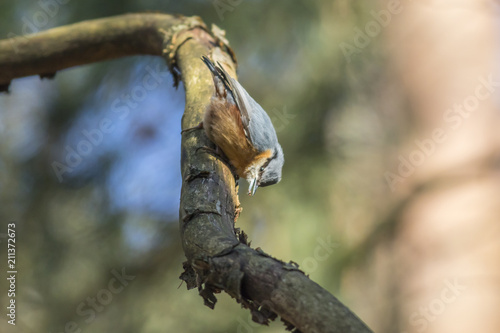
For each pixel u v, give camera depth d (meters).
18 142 10.69
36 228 9.80
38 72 5.46
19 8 9.24
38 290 9.61
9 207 9.92
